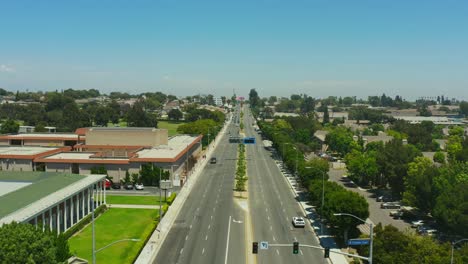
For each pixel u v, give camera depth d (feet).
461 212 224.94
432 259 160.97
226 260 199.00
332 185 277.44
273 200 325.21
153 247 215.31
